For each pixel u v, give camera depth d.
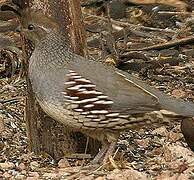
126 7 20.84
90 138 11.92
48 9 11.30
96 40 18.17
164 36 19.09
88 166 11.45
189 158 11.83
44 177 11.23
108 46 17.16
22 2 11.38
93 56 17.25
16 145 12.70
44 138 11.94
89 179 11.03
